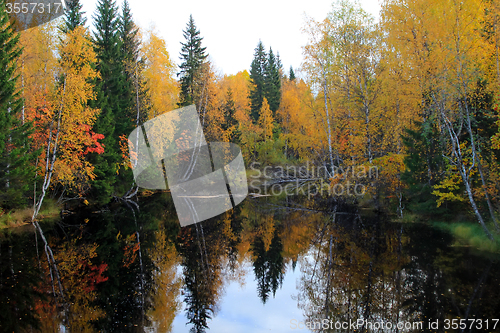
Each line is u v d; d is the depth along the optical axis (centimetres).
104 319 538
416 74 1097
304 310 595
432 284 683
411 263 830
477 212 910
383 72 1533
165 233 1270
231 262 907
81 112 1439
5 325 507
